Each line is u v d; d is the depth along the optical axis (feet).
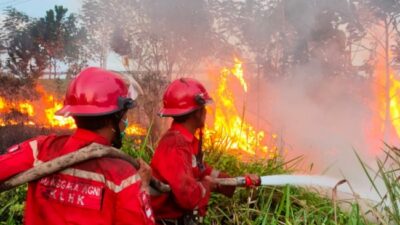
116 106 6.35
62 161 5.97
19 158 6.37
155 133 26.25
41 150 6.45
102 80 6.40
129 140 14.40
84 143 6.23
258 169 13.47
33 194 6.32
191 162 8.95
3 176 6.27
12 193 12.19
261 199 11.80
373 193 12.25
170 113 9.29
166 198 8.93
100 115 6.21
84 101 6.30
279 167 14.14
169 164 8.65
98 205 5.88
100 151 6.05
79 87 6.36
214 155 13.48
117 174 6.00
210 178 9.57
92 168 6.02
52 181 6.12
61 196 6.02
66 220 5.93
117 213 5.95
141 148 13.32
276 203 11.80
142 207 6.02
